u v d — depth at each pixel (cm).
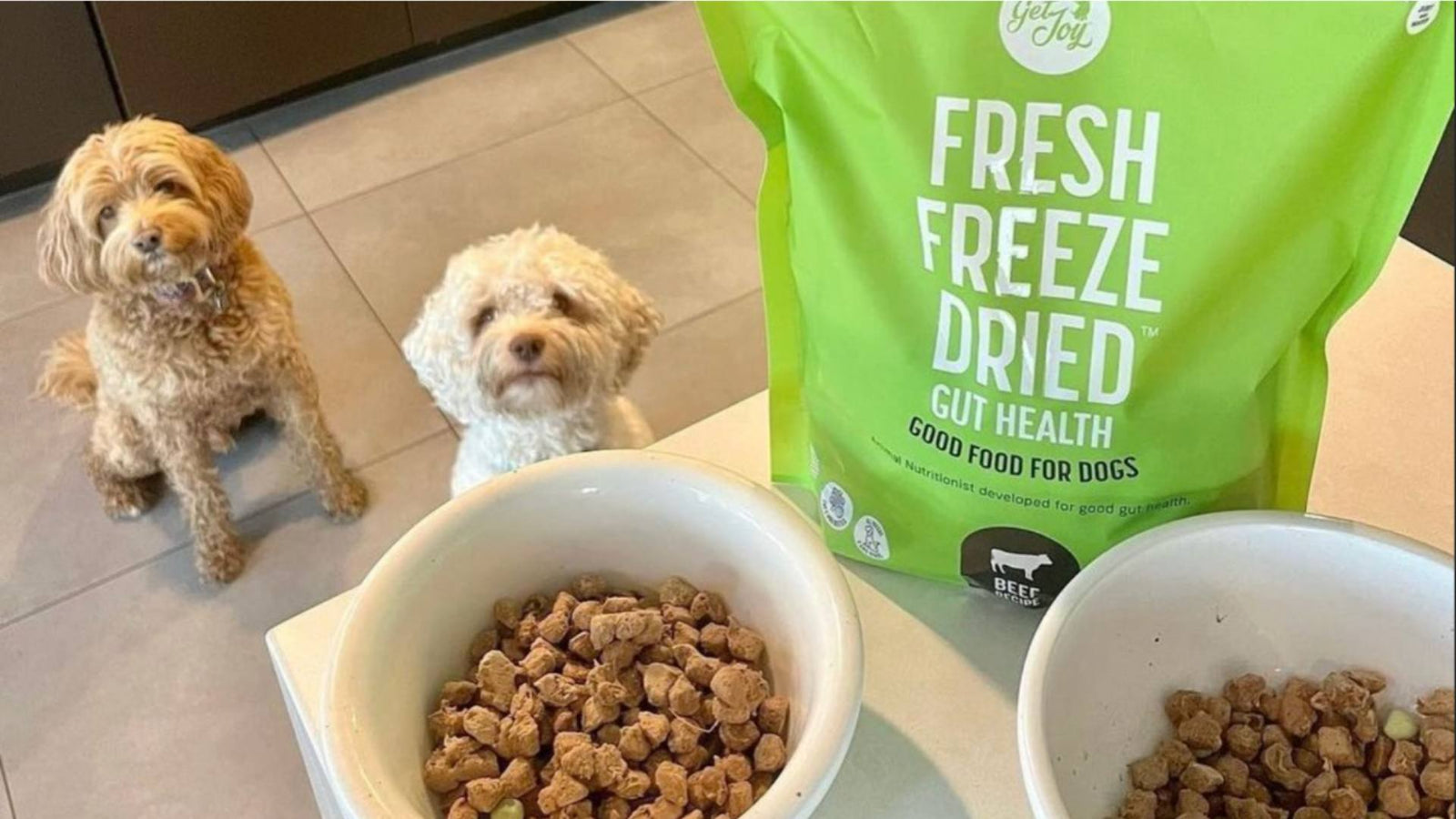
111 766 153
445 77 258
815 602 67
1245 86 58
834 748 59
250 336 160
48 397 190
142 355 155
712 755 69
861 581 80
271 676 161
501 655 71
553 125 243
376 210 226
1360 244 62
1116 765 68
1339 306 65
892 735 71
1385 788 64
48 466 190
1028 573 73
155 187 153
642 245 216
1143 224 62
